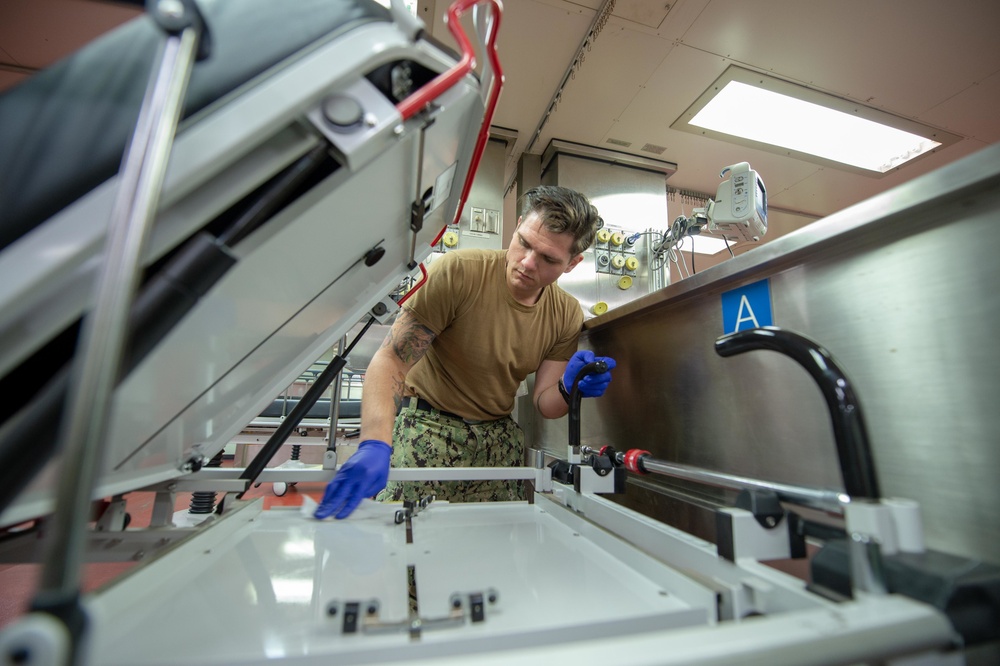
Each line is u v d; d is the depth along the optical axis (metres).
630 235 2.68
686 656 0.27
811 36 1.96
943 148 2.69
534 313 1.30
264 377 0.80
